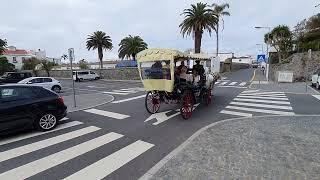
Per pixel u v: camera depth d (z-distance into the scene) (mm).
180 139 7602
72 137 7867
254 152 6289
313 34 36812
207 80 13758
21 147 6980
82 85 32031
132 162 5879
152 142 7336
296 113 11359
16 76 28594
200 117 10672
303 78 29969
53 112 8812
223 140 7293
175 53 10203
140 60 11203
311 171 5180
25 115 8148
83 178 5098
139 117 10742
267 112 11633
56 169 5531
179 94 10703
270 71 37938
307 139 7297
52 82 23250
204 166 5508
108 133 8305
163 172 5262
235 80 32688
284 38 42625
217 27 45062
